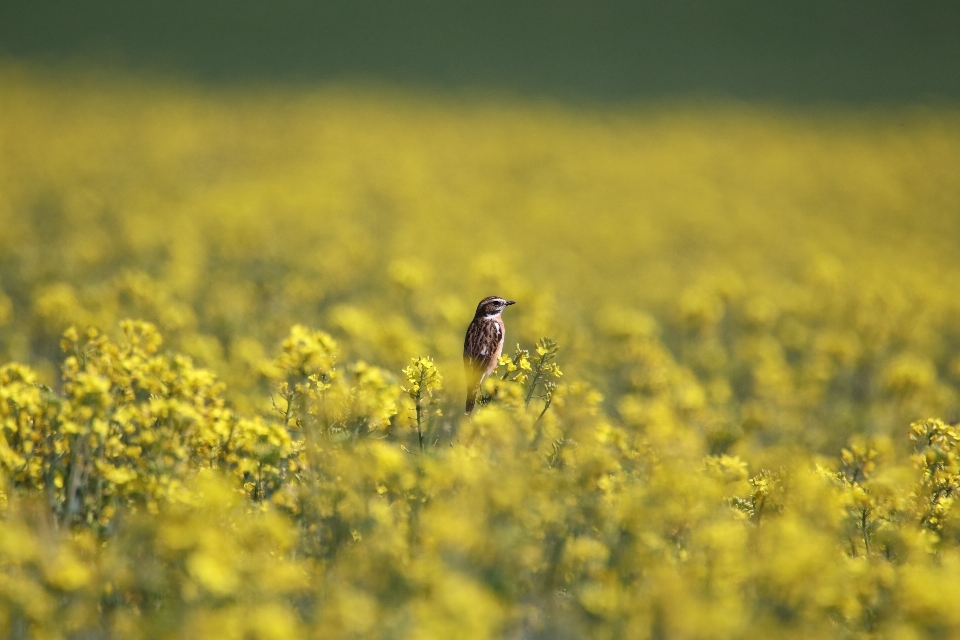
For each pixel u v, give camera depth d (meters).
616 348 31.98
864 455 19.08
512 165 98.00
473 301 39.34
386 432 18.12
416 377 17.58
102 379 16.09
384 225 63.66
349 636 11.98
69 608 12.98
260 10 192.25
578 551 14.48
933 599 12.77
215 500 13.71
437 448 17.86
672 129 126.69
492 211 73.94
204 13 187.88
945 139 118.62
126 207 61.16
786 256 64.75
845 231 73.69
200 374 17.33
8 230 46.56
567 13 199.00
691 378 29.66
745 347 33.94
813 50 177.62
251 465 16.11
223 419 16.64
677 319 38.91
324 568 14.25
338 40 177.50
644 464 18.19
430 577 12.90
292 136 104.75
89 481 15.97
